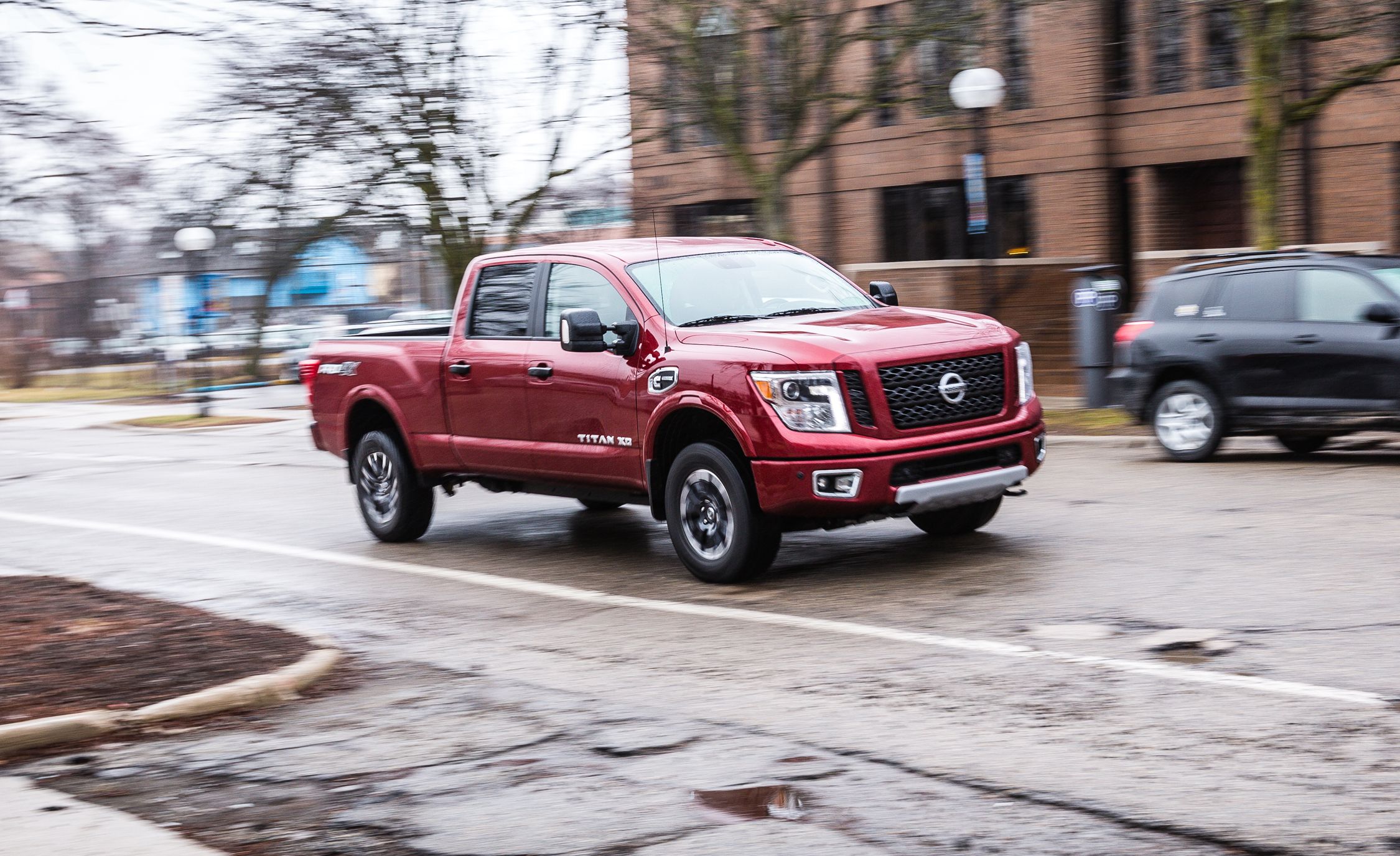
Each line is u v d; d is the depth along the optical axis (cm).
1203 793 467
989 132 2898
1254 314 1282
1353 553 843
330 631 820
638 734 571
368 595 926
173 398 3306
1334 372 1225
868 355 818
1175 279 1355
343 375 1138
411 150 2272
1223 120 2578
